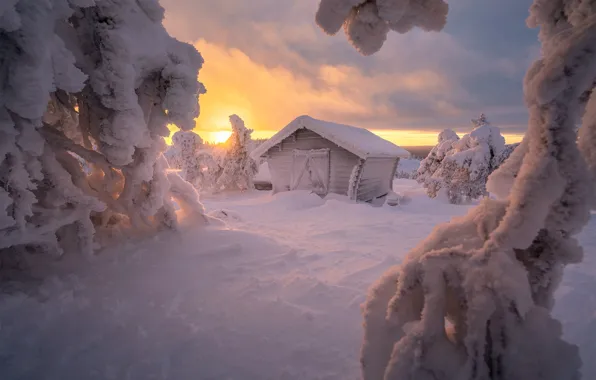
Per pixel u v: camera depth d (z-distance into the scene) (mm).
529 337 1130
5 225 2520
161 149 3775
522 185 1178
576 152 1124
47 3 2285
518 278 1182
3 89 2277
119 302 2779
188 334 2373
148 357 2133
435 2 1367
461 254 1325
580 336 2346
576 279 3381
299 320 2568
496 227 1320
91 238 3498
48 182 3271
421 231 6113
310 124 12773
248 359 2131
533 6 1409
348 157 12562
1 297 2717
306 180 13727
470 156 15508
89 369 2027
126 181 3771
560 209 1156
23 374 1976
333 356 2143
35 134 2768
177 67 3295
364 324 1562
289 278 3379
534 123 1199
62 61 2467
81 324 2477
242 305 2795
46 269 3260
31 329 2389
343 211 8461
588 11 1172
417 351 1221
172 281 3213
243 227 6340
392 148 14852
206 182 21109
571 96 1101
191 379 1960
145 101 3486
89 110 3344
